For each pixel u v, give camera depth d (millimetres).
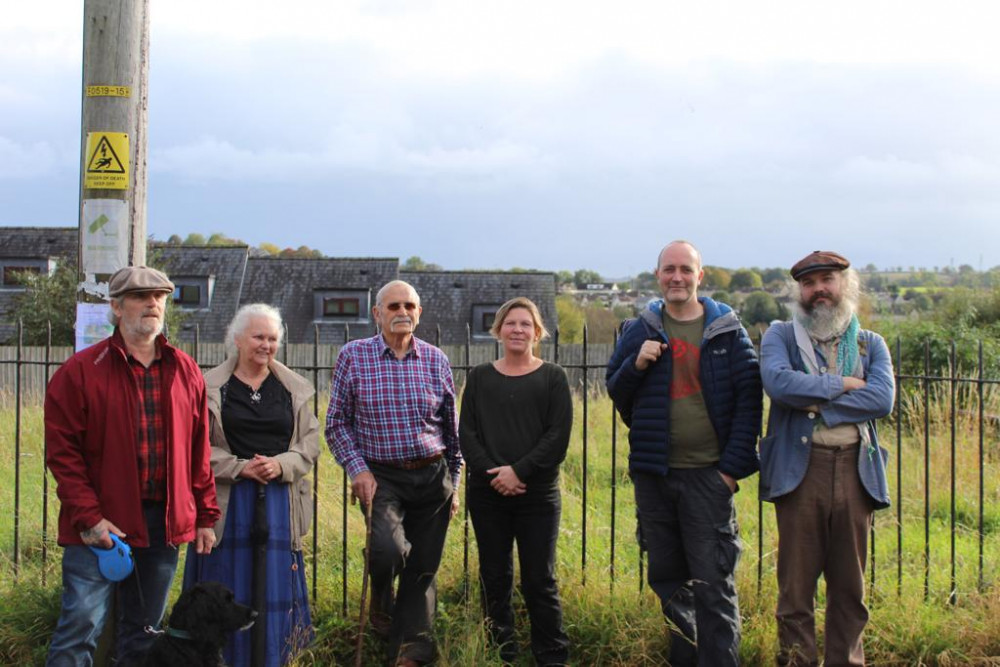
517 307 4449
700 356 4180
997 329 14812
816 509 4023
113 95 4406
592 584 4922
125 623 3834
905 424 9812
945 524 6859
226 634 3631
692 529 4129
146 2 4508
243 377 4285
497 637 4457
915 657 4496
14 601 4660
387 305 4469
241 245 33938
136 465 3637
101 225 4422
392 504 4344
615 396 4355
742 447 4059
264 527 4141
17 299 20453
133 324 3674
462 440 4426
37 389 14414
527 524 4359
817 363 4105
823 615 4754
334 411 4500
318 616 4758
